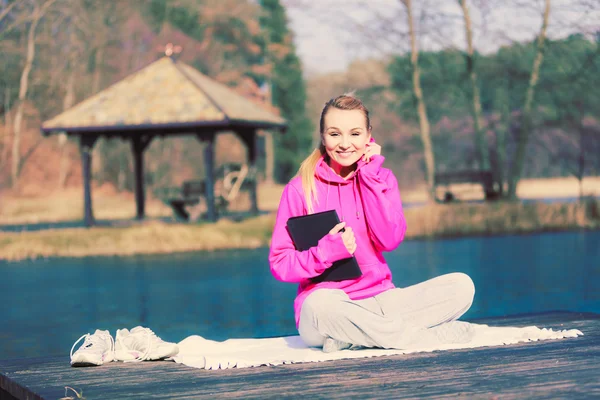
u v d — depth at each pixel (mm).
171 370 3773
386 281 4254
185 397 3180
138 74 21375
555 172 45875
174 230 17594
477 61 25422
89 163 20391
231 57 45438
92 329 7633
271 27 47125
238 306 8891
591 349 3883
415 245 16344
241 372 3641
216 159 44594
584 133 25812
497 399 2947
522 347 3986
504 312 7820
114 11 35719
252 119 20766
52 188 37656
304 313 3969
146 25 38625
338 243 3865
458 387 3148
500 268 11820
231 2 42938
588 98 24766
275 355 3961
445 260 13156
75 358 3885
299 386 3287
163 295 9977
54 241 17000
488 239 17391
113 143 39688
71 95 35750
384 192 4133
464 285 4180
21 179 37781
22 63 34438
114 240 17141
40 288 10961
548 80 24391
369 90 26500
